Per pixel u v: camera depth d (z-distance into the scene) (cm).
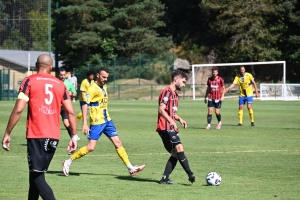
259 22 10806
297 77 11650
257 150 2703
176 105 1827
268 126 4200
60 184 1806
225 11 10838
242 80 4181
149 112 5856
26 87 1312
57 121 1335
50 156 1323
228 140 3183
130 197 1598
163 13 11794
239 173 2019
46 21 10244
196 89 10444
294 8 11269
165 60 10731
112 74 10394
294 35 11044
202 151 2666
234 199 1570
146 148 2794
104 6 11656
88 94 1961
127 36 11425
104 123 1958
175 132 1784
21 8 10281
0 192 1666
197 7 12538
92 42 11019
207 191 1692
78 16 11212
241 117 4272
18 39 10319
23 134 3516
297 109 6391
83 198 1580
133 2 11569
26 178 1912
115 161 2348
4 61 11706
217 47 12050
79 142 3108
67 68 11919
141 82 10450
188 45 12600
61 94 1341
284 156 2478
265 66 11656
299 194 1642
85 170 2103
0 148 2788
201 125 4338
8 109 6294
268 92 9069
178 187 1762
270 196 1612
